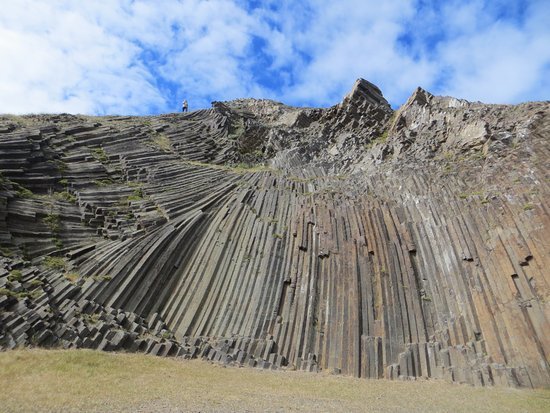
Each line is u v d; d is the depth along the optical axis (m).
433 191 30.08
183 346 21.69
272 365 21.75
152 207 29.67
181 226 28.73
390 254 27.17
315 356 22.78
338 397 17.20
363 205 31.61
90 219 26.22
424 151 35.44
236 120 51.44
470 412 15.30
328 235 29.20
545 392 17.59
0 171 25.22
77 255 23.81
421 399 17.16
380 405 16.23
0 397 12.92
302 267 27.53
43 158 28.58
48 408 12.47
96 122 38.38
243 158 43.50
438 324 23.50
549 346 18.91
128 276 23.78
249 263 27.45
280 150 44.69
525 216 23.86
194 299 24.92
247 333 23.31
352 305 24.55
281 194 34.66
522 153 28.11
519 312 20.52
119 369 17.20
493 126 32.75
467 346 21.17
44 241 23.50
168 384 16.36
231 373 19.52
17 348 17.14
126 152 35.16
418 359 21.84
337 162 40.62
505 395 17.34
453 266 25.12
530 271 21.75
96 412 12.59
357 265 26.77
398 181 32.81
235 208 32.09
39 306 19.42
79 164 30.75
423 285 25.67
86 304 21.08
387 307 24.39
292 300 25.56
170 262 26.08
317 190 35.53
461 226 26.44
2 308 18.39
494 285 22.58
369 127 45.59
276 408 14.80
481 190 28.19
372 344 22.59
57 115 38.25
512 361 19.48
